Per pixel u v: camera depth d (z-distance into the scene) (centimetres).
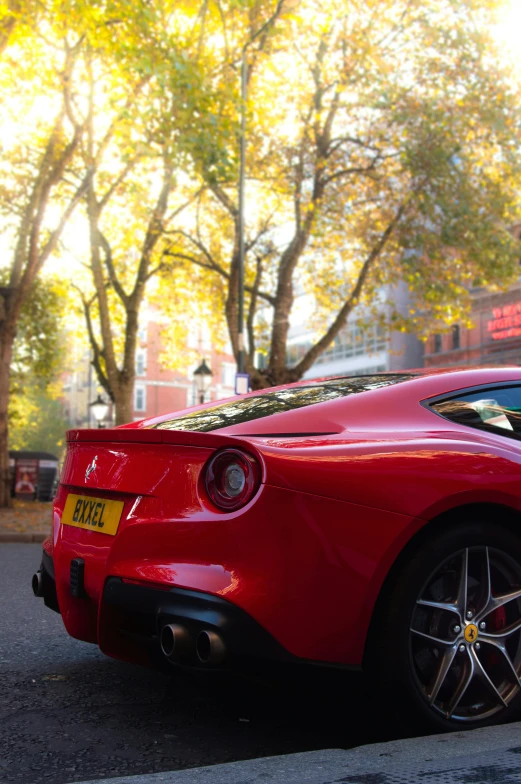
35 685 350
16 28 1560
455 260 2016
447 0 1906
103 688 346
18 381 3083
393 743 245
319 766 226
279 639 243
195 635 245
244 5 1608
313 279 2445
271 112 1988
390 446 269
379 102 1855
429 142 1881
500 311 3762
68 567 308
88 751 265
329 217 2139
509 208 1984
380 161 2072
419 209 1920
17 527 1279
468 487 266
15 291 1748
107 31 1497
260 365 5434
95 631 305
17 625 480
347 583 250
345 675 254
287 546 244
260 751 266
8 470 1764
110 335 2008
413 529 258
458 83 1920
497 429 310
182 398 6844
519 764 219
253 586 241
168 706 318
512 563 278
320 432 280
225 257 2408
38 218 1741
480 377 329
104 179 2061
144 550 265
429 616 266
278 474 246
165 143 1498
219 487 255
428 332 2281
